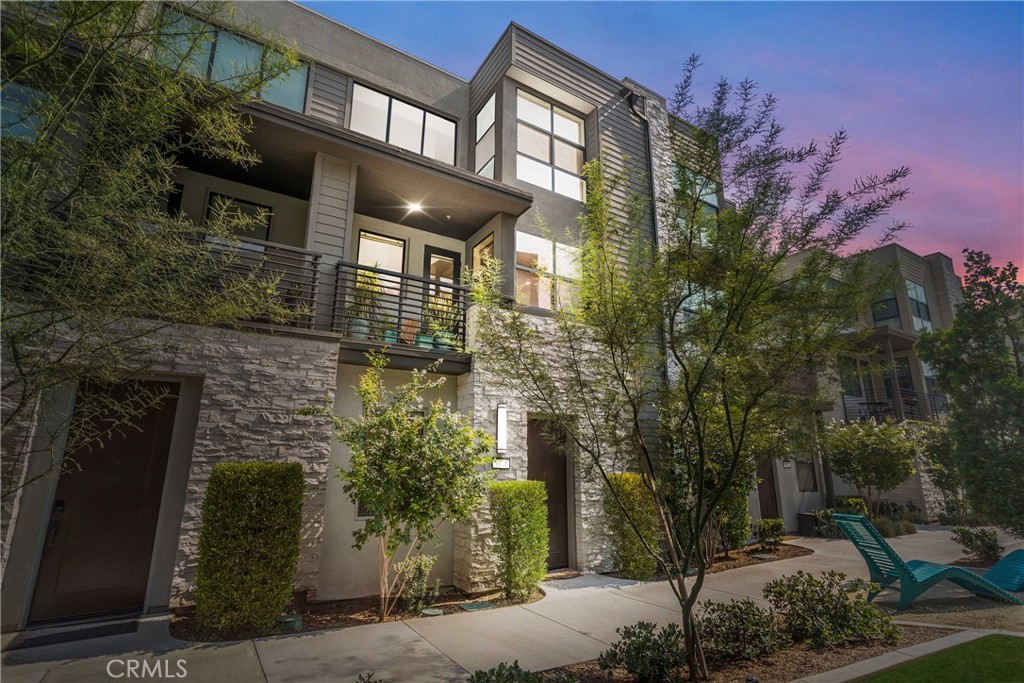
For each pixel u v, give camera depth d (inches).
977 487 304.2
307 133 256.1
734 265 135.2
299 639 171.8
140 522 198.2
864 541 230.2
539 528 244.2
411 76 385.4
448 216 338.3
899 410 583.8
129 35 132.3
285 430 215.9
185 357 201.9
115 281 140.3
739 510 349.1
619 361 162.6
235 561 176.1
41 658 148.5
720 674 136.6
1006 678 129.3
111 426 198.2
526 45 375.6
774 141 135.8
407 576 212.1
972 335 317.4
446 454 215.6
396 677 138.6
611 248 161.6
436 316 288.7
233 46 299.6
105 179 133.8
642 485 285.6
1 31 122.4
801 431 144.6
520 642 171.2
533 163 371.6
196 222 280.5
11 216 114.9
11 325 128.5
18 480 161.3
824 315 134.9
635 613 208.2
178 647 159.6
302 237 312.3
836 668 138.9
